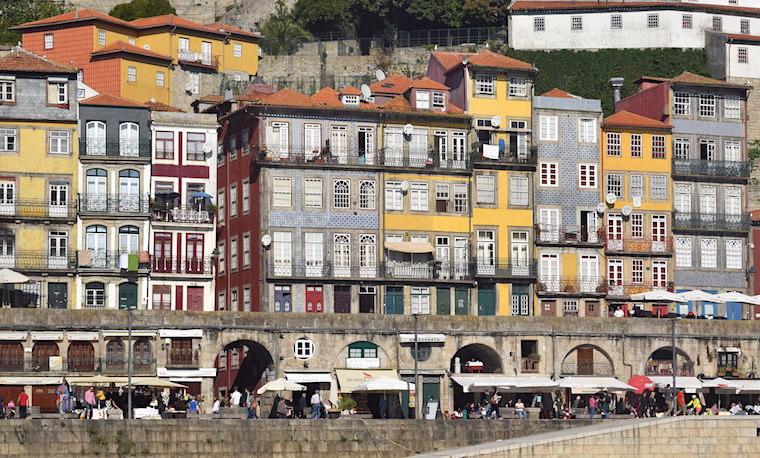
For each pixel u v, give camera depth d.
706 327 134.25
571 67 176.12
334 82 181.75
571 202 145.38
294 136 137.75
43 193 133.75
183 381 122.31
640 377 130.50
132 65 166.25
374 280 137.12
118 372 121.75
